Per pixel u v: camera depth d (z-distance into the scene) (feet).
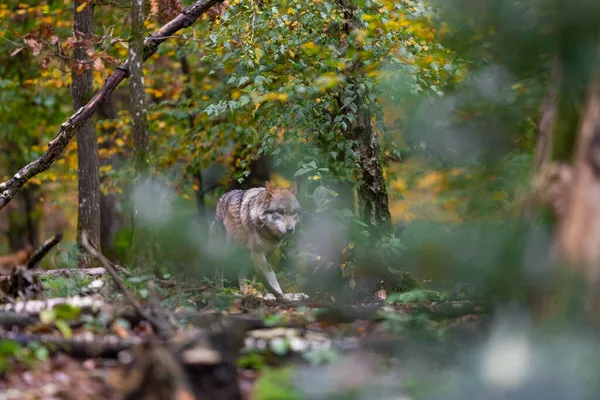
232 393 16.62
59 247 35.04
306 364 19.49
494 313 19.83
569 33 17.65
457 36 24.61
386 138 37.06
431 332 20.70
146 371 16.35
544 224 17.47
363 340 20.43
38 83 65.77
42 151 71.61
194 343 17.89
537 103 23.79
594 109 16.39
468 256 20.86
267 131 39.34
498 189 24.93
